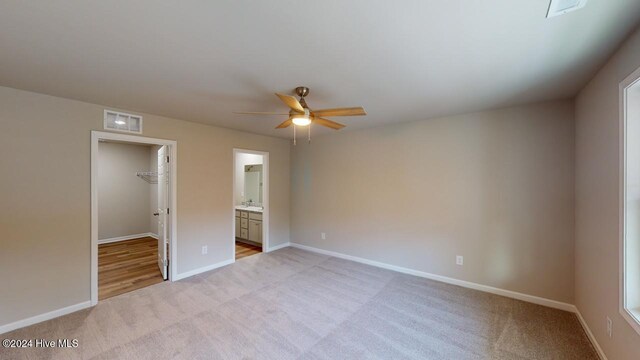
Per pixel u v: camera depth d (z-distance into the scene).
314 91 2.51
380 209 4.10
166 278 3.61
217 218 4.10
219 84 2.33
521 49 1.73
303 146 5.17
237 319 2.57
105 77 2.18
